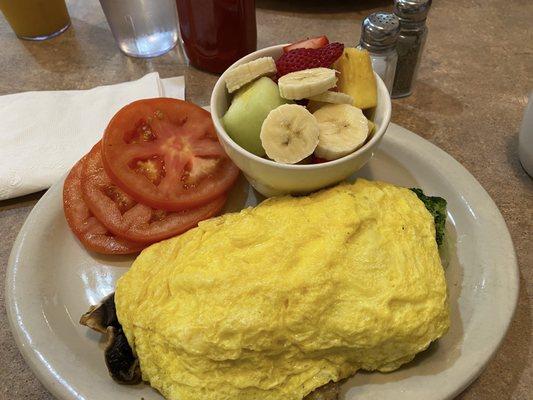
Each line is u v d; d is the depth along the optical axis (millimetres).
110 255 273
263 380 204
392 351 211
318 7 465
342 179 256
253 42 385
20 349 226
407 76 363
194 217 277
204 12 353
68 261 271
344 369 213
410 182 297
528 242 283
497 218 265
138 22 401
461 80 388
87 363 224
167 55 427
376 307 205
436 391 203
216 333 199
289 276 207
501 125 350
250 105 244
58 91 365
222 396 202
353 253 217
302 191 256
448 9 457
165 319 209
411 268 217
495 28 436
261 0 475
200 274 213
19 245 263
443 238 257
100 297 257
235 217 251
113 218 269
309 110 257
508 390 228
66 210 277
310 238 221
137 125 294
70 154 319
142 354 214
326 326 205
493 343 216
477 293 242
